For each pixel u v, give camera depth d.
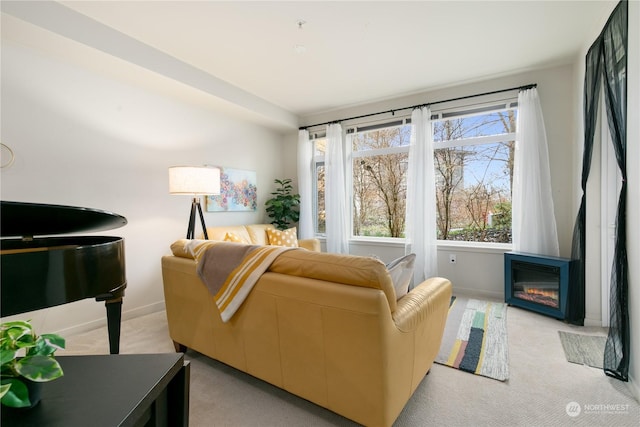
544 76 3.14
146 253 3.07
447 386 1.76
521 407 1.58
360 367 1.28
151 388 0.80
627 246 1.77
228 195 4.00
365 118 4.23
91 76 2.62
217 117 3.85
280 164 4.96
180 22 2.28
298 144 4.68
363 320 1.23
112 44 2.35
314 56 2.84
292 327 1.46
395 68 3.11
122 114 2.86
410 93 3.82
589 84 2.51
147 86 2.96
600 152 2.50
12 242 1.66
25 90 2.25
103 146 2.72
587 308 2.63
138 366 0.90
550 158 3.13
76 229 1.59
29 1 1.93
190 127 3.51
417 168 3.67
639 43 1.63
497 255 3.42
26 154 2.26
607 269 2.51
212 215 3.82
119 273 1.61
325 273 1.38
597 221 2.56
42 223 1.37
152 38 2.50
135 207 2.97
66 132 2.48
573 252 2.76
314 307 1.36
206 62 2.93
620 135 1.85
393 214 4.22
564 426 1.44
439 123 3.84
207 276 1.77
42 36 2.07
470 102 3.52
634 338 1.70
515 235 3.22
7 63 2.16
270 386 1.78
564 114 3.06
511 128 3.43
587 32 2.50
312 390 1.46
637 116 1.66
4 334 0.68
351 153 4.48
